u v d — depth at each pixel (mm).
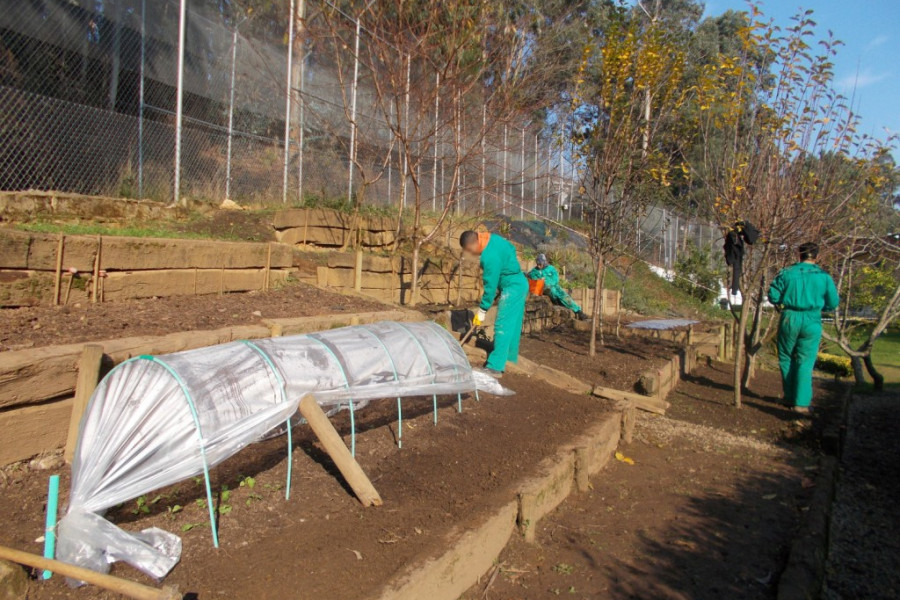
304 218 8789
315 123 11031
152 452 3213
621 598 3691
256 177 10320
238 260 6906
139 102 8617
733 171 8109
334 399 4215
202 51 9484
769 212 8023
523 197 13383
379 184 12539
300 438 4535
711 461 6285
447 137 9891
